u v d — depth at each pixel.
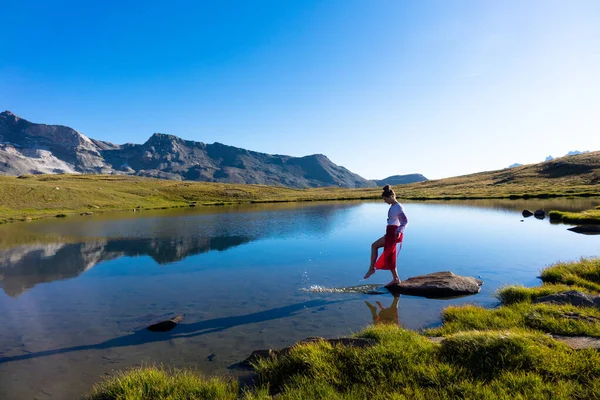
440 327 8.30
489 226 29.91
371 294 11.95
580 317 7.69
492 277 13.84
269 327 9.12
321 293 12.18
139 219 45.66
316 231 29.92
